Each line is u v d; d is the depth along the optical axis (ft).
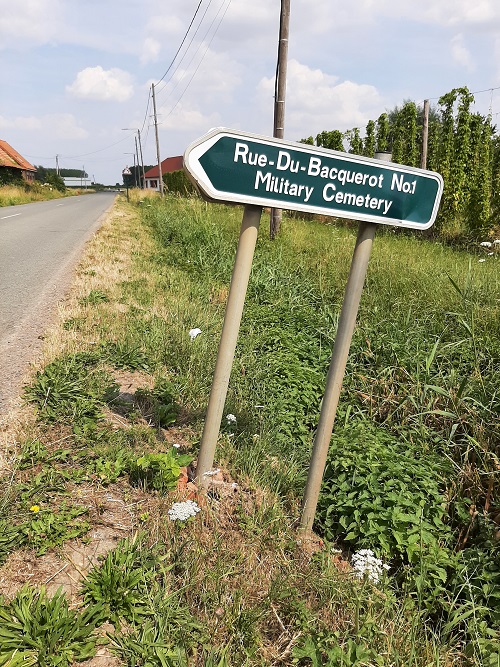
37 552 8.30
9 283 25.52
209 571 8.30
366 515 10.78
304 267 32.37
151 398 14.38
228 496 10.73
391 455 12.52
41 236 45.29
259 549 9.30
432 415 15.74
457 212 53.93
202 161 8.46
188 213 53.06
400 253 35.47
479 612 9.18
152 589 7.82
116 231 50.55
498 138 66.64
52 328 18.40
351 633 7.93
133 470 10.60
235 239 40.70
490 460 13.43
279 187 9.09
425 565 9.57
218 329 21.36
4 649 6.54
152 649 6.92
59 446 11.32
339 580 8.77
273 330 21.77
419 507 10.77
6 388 13.41
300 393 16.85
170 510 8.54
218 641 7.35
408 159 66.74
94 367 15.62
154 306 23.16
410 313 21.70
